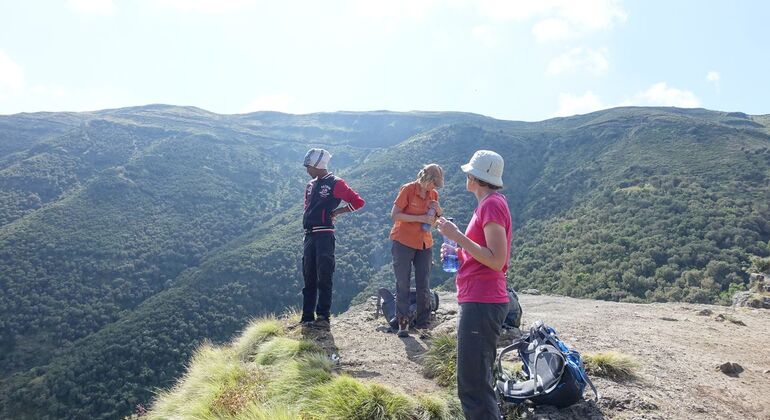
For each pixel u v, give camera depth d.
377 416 3.74
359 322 6.68
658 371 4.78
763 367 5.34
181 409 4.48
